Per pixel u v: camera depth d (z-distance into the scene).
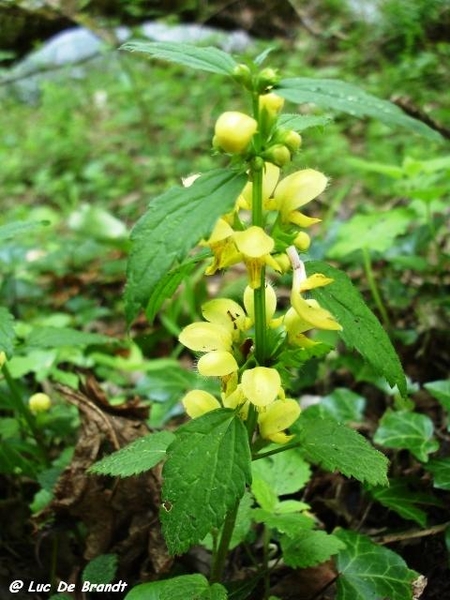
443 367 0.40
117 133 1.03
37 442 0.33
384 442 0.30
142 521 0.29
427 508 0.29
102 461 0.22
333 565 0.27
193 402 0.22
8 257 0.54
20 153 1.00
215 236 0.18
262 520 0.24
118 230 0.63
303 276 0.19
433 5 0.56
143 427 0.31
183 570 0.28
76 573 0.28
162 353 0.49
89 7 0.63
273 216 0.31
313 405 0.34
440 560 0.27
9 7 0.57
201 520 0.18
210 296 0.55
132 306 0.16
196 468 0.19
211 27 0.83
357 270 0.51
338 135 0.85
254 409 0.21
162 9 0.72
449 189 0.44
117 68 1.15
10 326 0.24
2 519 0.32
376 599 0.24
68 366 0.46
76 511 0.29
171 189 0.17
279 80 0.18
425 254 0.50
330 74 0.76
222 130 0.17
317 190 0.19
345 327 0.19
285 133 0.18
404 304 0.45
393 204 0.64
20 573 0.29
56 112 1.08
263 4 0.81
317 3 0.83
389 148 0.77
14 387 0.31
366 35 0.73
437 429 0.34
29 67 0.80
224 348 0.21
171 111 0.98
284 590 0.27
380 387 0.37
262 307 0.20
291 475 0.27
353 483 0.32
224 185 0.17
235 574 0.28
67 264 0.62
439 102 0.69
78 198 0.87
